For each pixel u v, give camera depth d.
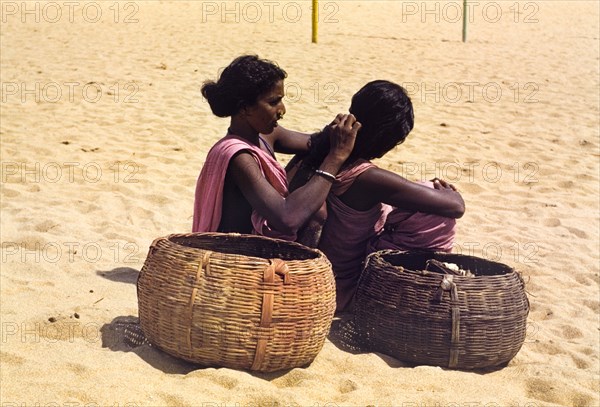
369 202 5.32
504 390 4.59
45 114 11.88
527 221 8.75
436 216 5.39
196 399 4.11
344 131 5.05
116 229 7.45
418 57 18.33
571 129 12.85
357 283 5.42
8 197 8.25
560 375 4.97
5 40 18.08
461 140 11.83
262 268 4.45
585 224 8.71
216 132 11.55
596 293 6.81
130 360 4.57
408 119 5.25
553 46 21.19
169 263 4.55
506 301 4.91
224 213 5.32
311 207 4.97
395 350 4.97
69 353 4.64
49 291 5.70
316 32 19.64
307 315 4.51
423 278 4.88
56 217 7.57
